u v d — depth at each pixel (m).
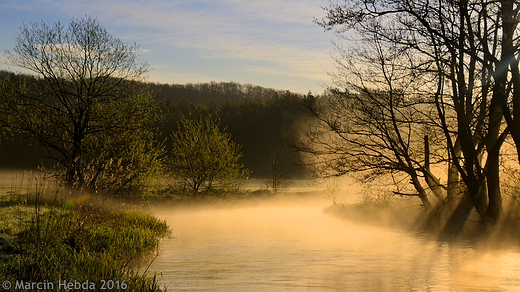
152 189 25.28
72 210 11.62
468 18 13.59
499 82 13.18
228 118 107.06
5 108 22.36
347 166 16.97
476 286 7.45
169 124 89.69
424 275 8.32
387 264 9.55
